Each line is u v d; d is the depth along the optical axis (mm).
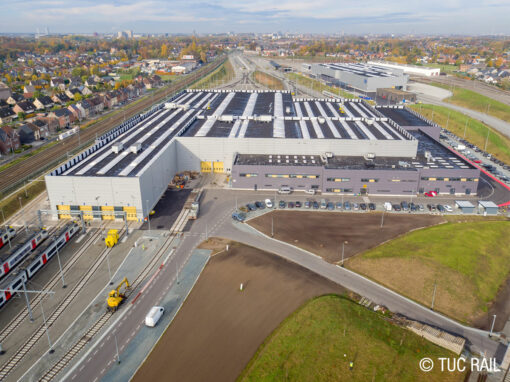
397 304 78500
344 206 118750
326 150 139125
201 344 67250
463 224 108625
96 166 114375
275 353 65375
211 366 62844
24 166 149375
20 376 60969
